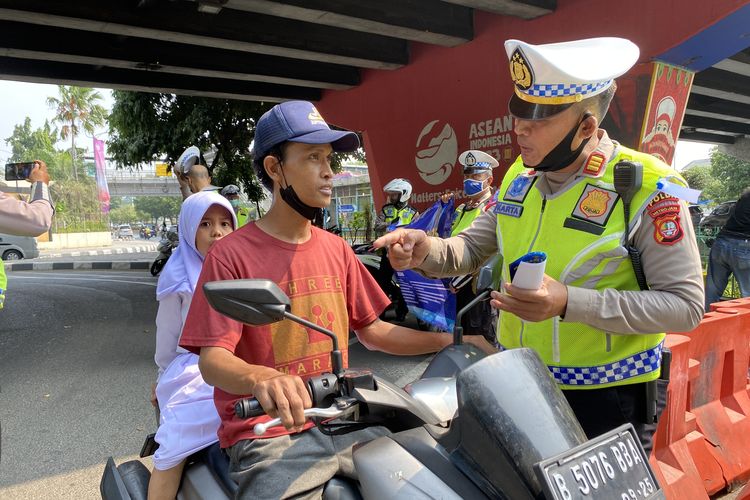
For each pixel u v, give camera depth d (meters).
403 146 9.04
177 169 4.99
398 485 1.24
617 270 1.73
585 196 1.76
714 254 6.32
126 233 58.44
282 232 1.71
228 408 1.62
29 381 5.39
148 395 4.86
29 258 23.38
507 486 1.19
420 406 1.45
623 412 1.82
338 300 1.77
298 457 1.52
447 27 7.25
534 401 1.25
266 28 7.27
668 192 1.61
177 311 2.42
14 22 6.78
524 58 1.60
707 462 3.09
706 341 3.29
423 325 6.66
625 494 1.21
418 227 6.06
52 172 49.38
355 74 9.58
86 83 8.65
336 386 1.34
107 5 6.20
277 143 1.60
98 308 9.52
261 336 1.62
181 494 1.88
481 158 4.94
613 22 5.82
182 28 6.66
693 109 12.16
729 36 5.19
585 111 1.65
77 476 3.43
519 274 1.51
